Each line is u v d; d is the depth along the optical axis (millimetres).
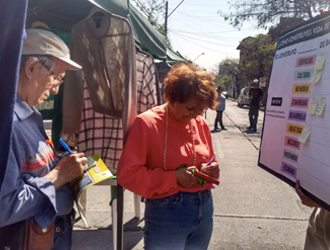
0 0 963
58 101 2734
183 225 1455
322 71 1277
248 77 28109
